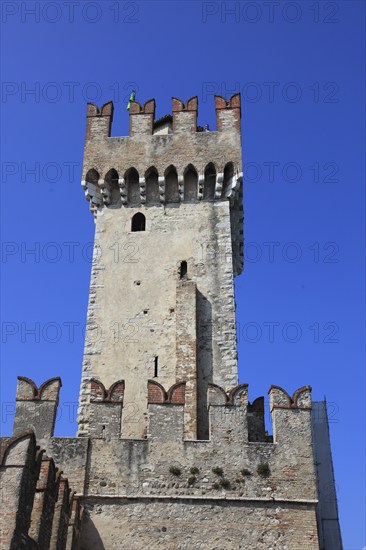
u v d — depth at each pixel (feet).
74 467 81.46
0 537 51.62
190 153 122.93
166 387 102.01
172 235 117.60
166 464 81.97
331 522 106.52
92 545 76.95
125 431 98.22
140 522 78.43
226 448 83.20
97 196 122.11
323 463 113.19
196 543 77.30
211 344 106.63
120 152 124.16
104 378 103.55
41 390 86.43
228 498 79.82
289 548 77.20
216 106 128.67
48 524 61.62
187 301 108.27
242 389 87.15
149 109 128.98
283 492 80.59
